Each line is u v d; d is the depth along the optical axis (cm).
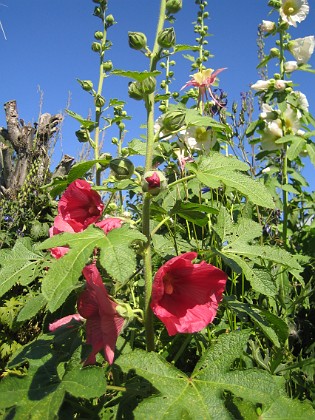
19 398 38
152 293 42
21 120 194
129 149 63
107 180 56
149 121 49
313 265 77
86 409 44
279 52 96
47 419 35
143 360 40
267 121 92
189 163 48
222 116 82
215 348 41
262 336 66
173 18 52
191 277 44
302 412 41
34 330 100
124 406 43
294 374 62
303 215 100
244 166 48
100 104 80
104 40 87
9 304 97
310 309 80
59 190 55
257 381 39
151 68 50
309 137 89
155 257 64
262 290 47
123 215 71
